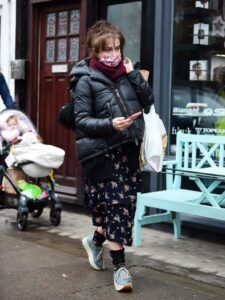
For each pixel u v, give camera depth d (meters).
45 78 7.90
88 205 4.31
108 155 4.04
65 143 7.59
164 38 6.28
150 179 6.33
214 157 5.75
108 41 4.05
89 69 4.11
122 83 4.08
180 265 4.96
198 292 4.21
